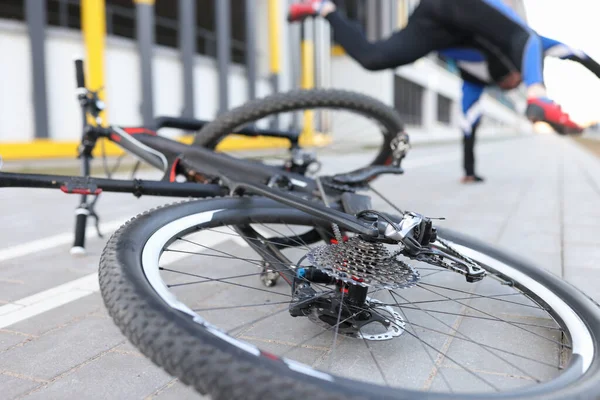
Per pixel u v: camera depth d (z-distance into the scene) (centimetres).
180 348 92
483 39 421
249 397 85
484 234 347
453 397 92
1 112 841
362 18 2278
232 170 217
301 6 436
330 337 179
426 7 414
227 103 1382
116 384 149
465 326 189
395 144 266
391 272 136
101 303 217
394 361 162
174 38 1589
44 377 154
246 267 262
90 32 977
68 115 945
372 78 2148
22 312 207
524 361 162
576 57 372
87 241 323
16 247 310
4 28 835
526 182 662
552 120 363
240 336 180
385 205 445
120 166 747
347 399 84
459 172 809
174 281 239
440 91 3291
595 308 150
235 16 1509
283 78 1619
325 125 290
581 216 414
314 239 215
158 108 1159
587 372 119
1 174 171
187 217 157
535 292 167
